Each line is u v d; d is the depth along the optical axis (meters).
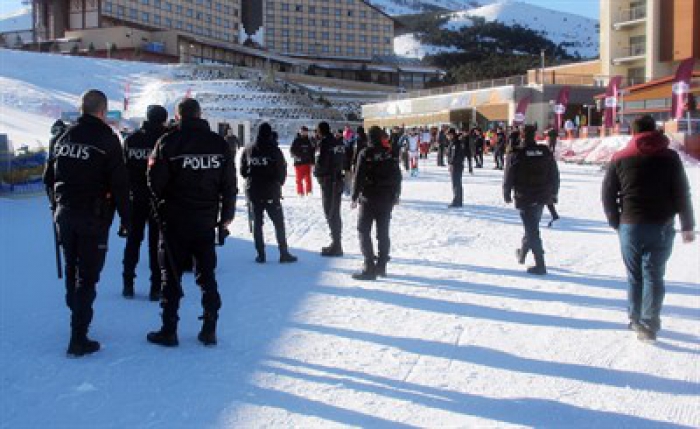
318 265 9.34
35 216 13.76
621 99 41.06
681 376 5.16
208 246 5.66
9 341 5.79
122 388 4.79
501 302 7.36
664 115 39.81
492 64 113.56
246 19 108.38
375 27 115.38
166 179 5.41
